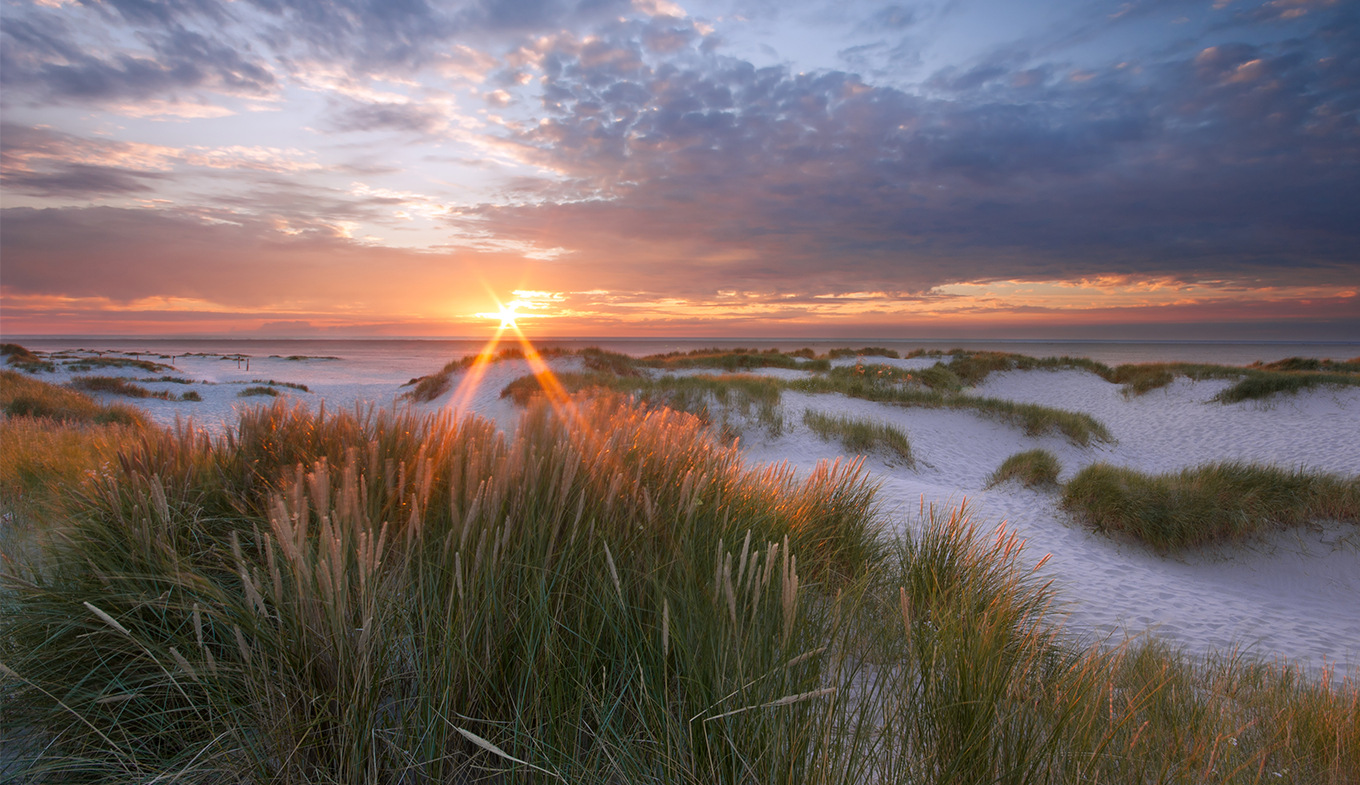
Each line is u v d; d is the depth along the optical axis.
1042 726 1.79
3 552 2.40
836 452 12.59
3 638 1.94
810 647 1.91
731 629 1.78
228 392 30.64
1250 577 7.59
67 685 1.86
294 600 1.71
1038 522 8.67
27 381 20.23
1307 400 18.42
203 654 1.83
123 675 1.91
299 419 3.80
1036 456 12.10
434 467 2.70
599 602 2.06
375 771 1.58
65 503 2.96
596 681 1.96
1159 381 23.00
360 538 1.66
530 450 2.71
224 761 1.63
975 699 1.74
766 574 1.79
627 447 3.49
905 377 23.44
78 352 70.69
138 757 1.76
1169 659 3.87
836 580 3.47
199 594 2.02
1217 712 2.57
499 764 1.70
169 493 2.59
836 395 18.09
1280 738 2.46
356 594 1.83
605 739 1.69
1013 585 3.34
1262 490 8.76
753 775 1.53
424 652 1.77
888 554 4.20
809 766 1.53
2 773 1.71
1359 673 4.62
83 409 15.40
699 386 16.52
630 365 25.70
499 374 23.70
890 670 2.04
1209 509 8.27
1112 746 1.88
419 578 1.93
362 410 3.95
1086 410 22.72
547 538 2.24
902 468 12.26
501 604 1.89
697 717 1.61
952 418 16.92
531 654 1.77
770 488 4.14
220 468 3.07
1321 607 6.88
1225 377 22.03
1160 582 6.89
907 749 1.73
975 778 1.62
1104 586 6.47
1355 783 2.15
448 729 1.71
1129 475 10.00
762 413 14.34
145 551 2.12
